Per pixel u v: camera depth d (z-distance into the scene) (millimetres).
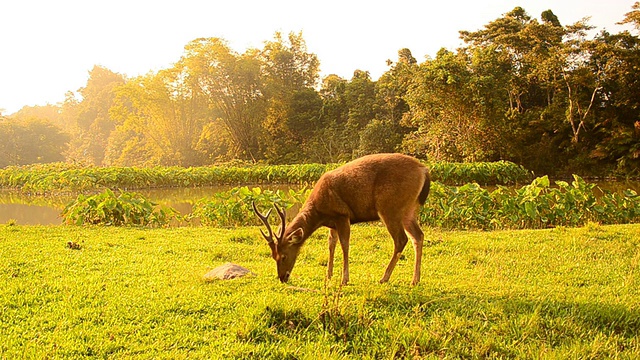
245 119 45094
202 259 7223
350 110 44375
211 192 24406
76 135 75688
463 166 25438
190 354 3895
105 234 9578
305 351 4008
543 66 31359
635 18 30375
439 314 4719
